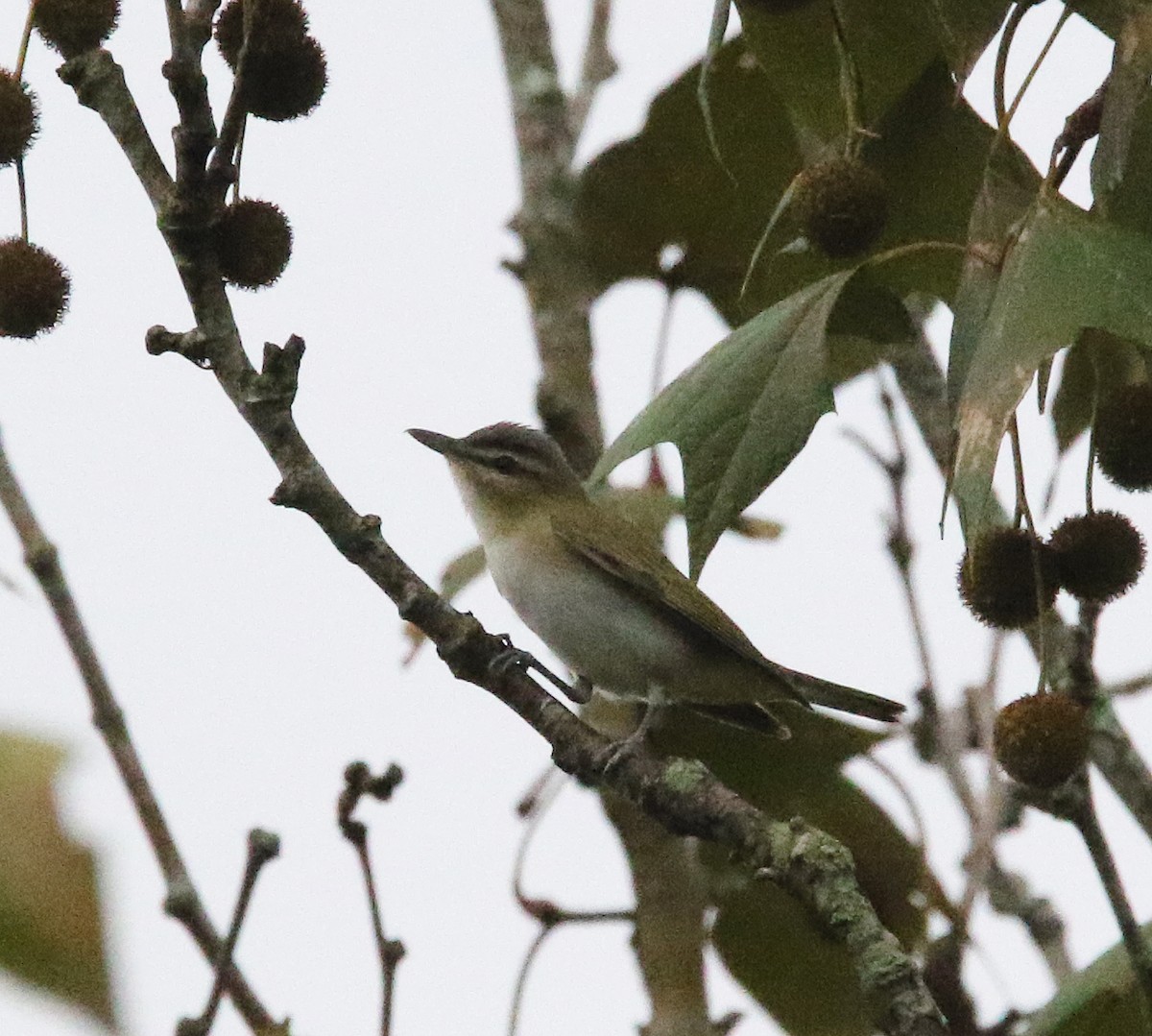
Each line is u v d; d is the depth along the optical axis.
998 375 6.85
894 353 12.62
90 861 4.55
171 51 7.28
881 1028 7.18
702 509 7.94
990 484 6.58
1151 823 10.88
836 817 11.12
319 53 7.67
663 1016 10.12
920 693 12.13
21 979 4.37
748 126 10.80
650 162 11.76
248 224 7.74
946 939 10.02
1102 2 7.83
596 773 8.30
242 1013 7.38
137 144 7.69
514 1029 10.09
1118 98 7.55
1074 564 8.16
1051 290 7.05
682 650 12.49
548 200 13.16
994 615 8.29
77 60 7.68
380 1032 7.55
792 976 11.30
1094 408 8.52
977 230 8.14
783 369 8.10
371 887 7.75
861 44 9.57
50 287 7.75
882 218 8.77
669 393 8.41
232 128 7.47
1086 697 8.46
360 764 7.86
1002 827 11.90
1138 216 8.43
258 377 7.77
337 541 8.12
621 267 12.29
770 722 11.29
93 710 8.60
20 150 7.71
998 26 7.97
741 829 7.85
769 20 9.61
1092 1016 8.65
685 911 10.36
